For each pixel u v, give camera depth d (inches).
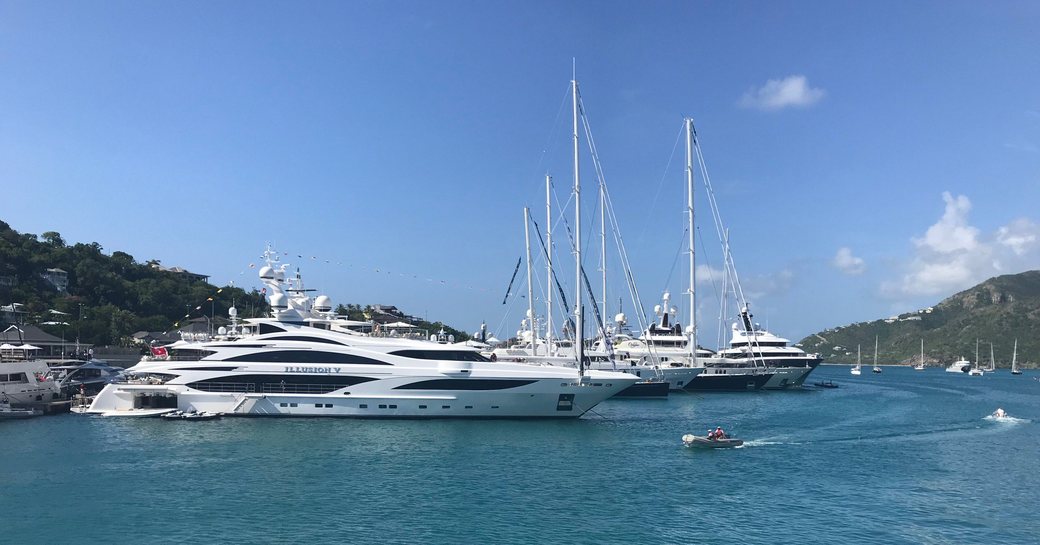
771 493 1605.6
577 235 2896.2
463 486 1622.8
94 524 1338.6
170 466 1800.0
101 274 5802.2
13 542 1244.5
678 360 4633.4
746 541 1273.4
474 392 2532.0
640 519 1395.2
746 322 5201.8
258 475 1707.7
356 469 1776.6
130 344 4921.3
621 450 2078.0
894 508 1491.1
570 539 1273.4
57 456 1921.8
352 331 2822.3
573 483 1665.8
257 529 1311.5
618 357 4443.9
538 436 2281.0
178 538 1262.3
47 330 4478.3
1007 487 1678.2
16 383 2861.7
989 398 4480.8
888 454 2092.8
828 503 1526.8
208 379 2551.7
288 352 2534.5
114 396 2684.5
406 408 2524.6
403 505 1467.8
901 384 6496.1
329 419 2511.1
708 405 3528.5
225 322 5748.0
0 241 5324.8
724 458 1990.7
